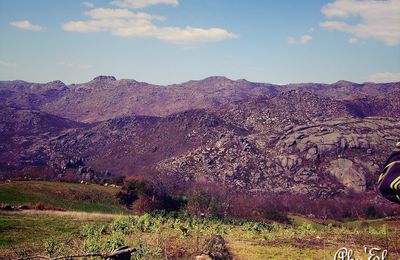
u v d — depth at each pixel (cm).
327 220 11806
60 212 5181
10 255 2044
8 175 13712
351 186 18000
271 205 14938
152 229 3359
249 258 2267
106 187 10350
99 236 2634
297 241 2962
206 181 19338
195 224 4950
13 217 4309
